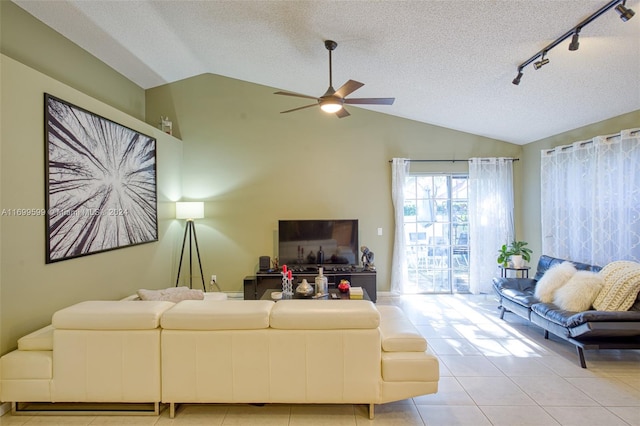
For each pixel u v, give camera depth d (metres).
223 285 5.45
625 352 3.28
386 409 2.35
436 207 5.61
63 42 3.56
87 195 3.21
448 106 4.61
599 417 2.24
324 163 5.46
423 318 4.32
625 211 3.51
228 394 2.21
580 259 4.10
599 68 3.03
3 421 2.20
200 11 3.39
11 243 2.45
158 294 3.09
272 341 2.19
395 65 3.74
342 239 5.25
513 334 3.76
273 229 5.45
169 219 4.99
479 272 5.40
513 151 5.52
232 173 5.44
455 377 2.79
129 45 4.03
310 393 2.20
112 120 3.62
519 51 3.03
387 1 2.70
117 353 2.19
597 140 3.77
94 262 3.34
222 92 5.43
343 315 2.17
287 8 3.09
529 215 5.31
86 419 2.24
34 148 2.64
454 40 3.05
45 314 2.74
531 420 2.21
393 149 5.49
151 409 2.32
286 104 5.45
